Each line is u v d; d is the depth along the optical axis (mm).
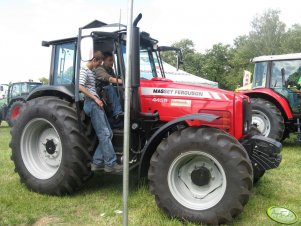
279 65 8219
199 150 3637
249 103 4473
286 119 8008
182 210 3664
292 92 8016
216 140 3572
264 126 7719
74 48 4988
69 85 4746
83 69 4195
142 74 4973
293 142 8711
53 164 4676
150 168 3832
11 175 5383
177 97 4359
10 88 14945
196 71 44938
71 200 4301
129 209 4008
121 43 4438
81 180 4422
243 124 4207
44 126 4730
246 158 3541
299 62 8023
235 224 3615
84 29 4273
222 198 3531
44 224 3631
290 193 4590
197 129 3719
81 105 4488
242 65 47250
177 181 3842
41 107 4539
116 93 4500
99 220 3715
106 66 4551
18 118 4758
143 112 4496
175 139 3742
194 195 3783
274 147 4168
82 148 4352
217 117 3701
